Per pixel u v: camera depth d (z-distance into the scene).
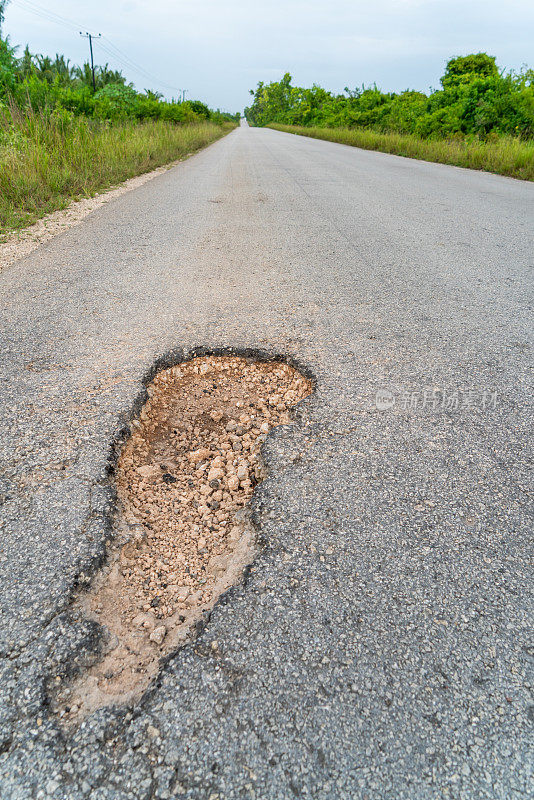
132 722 1.18
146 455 2.27
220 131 37.34
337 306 3.63
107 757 1.11
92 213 6.61
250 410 2.58
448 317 3.47
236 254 4.88
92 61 40.97
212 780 1.07
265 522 1.77
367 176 10.92
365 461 2.07
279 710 1.20
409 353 2.97
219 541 1.80
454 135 17.42
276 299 3.75
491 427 2.30
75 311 3.46
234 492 2.04
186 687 1.25
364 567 1.58
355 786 1.07
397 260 4.75
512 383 2.67
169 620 1.48
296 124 52.34
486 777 1.09
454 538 1.70
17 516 1.75
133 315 3.42
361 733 1.16
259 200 7.79
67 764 1.10
